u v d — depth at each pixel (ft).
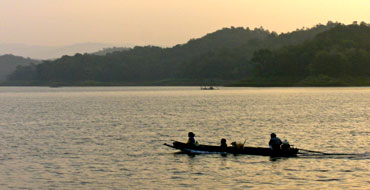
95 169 148.56
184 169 147.13
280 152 162.61
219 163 154.51
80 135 229.66
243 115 334.85
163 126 266.77
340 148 182.50
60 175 141.18
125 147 189.67
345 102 479.82
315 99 545.85
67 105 504.84
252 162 155.12
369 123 269.64
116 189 125.90
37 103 558.97
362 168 145.18
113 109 424.05
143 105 483.10
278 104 463.01
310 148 182.91
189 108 422.41
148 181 133.49
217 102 519.19
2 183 132.57
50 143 203.21
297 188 124.57
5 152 180.45
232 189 124.57
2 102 590.96
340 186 125.90
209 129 249.34
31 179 136.77
